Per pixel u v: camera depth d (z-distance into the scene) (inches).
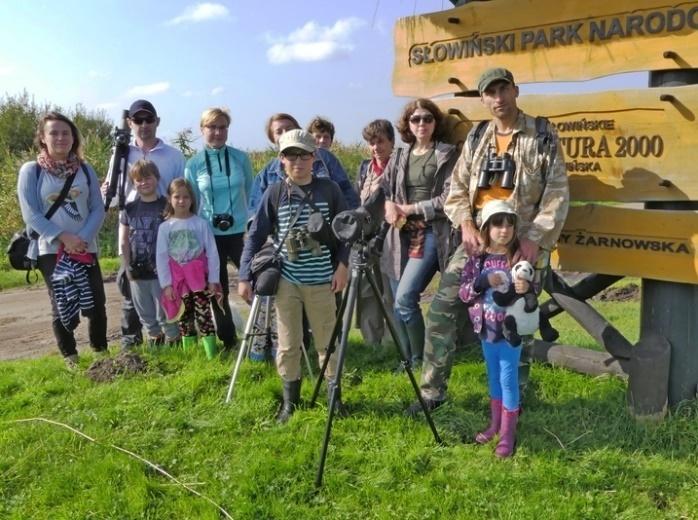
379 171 218.7
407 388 186.5
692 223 153.3
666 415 159.6
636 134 159.2
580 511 126.3
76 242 204.4
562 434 157.6
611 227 166.1
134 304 230.4
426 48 197.5
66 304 207.5
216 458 152.1
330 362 171.9
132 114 225.6
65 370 215.3
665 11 151.3
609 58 160.9
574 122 169.3
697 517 124.3
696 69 152.7
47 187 202.2
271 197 165.8
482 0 188.7
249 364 206.4
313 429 162.6
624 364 170.9
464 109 190.9
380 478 139.8
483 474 139.5
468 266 151.6
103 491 138.7
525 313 142.1
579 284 189.5
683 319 159.3
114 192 225.0
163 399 182.9
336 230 143.0
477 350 216.4
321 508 131.5
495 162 153.3
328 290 168.4
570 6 165.8
